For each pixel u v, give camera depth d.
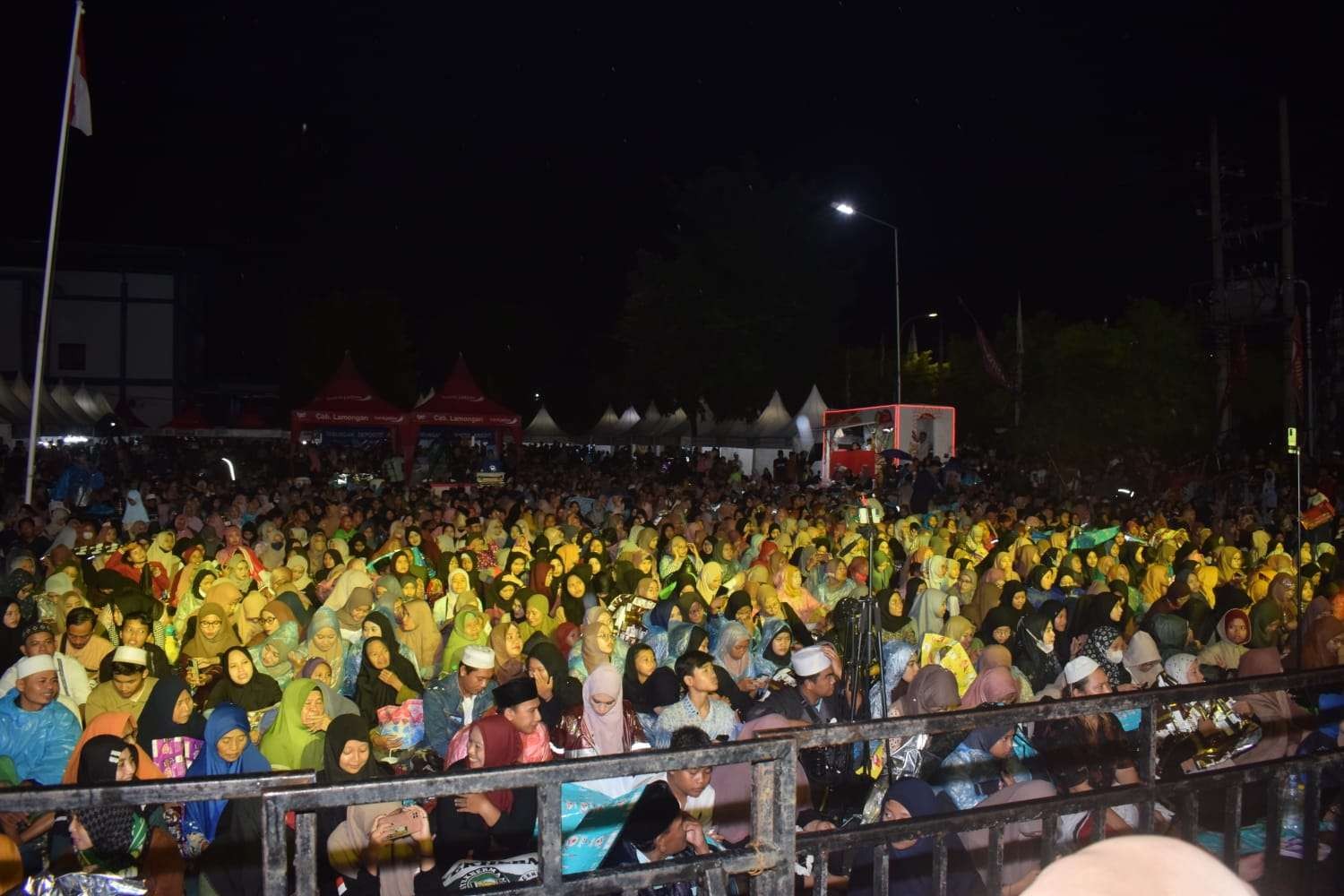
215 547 13.53
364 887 4.84
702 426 46.69
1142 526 16.05
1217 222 27.23
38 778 5.91
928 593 10.24
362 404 28.55
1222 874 1.30
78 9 15.08
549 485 25.95
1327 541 14.85
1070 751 5.59
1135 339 28.77
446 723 6.79
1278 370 35.69
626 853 4.50
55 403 37.75
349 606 8.70
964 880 4.66
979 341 32.28
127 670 6.26
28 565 9.52
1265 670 7.15
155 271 53.47
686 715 6.17
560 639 9.17
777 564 10.98
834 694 6.47
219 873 5.01
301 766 5.87
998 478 30.19
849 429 31.94
